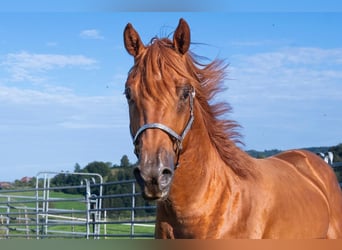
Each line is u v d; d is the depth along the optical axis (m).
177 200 3.91
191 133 3.89
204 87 4.29
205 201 3.96
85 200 13.11
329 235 5.46
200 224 3.95
